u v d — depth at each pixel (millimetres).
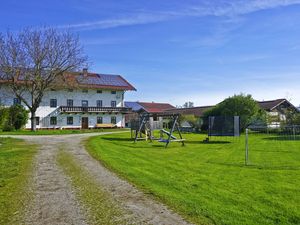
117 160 13766
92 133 36906
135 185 9117
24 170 11320
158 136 32594
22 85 41156
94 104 54250
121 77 60562
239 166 12883
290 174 10945
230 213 6621
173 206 7105
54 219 6387
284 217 6426
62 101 51281
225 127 28344
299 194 8164
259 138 29531
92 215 6609
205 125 42406
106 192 8383
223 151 19000
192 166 12688
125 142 24328
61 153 15969
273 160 14891
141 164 12953
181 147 21500
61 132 37031
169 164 13148
